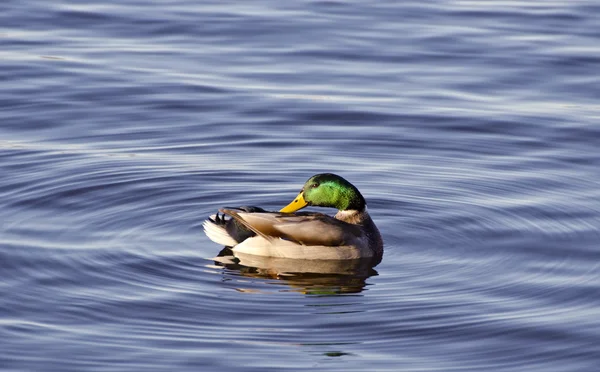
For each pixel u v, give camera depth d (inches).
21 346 452.8
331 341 463.8
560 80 835.4
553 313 489.7
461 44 909.2
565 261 547.8
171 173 669.9
